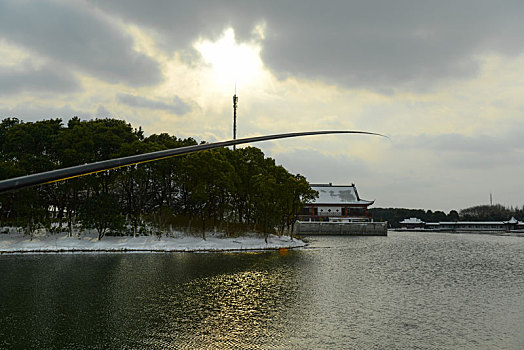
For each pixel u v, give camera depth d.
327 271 42.25
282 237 81.50
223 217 78.31
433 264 50.69
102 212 60.09
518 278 39.44
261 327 21.41
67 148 62.06
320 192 152.88
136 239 61.94
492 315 24.52
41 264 42.94
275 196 70.81
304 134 14.60
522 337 20.25
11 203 60.25
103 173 62.69
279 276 38.19
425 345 18.95
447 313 24.91
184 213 77.38
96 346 18.12
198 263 45.94
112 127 70.88
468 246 83.12
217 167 65.19
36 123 68.56
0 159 62.69
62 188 59.44
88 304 25.67
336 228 129.00
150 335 19.77
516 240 106.62
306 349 18.20
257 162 83.50
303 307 25.98
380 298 29.14
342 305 26.69
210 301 27.09
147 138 77.44
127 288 30.84
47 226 61.09
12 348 17.73
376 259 55.31
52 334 19.73
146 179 66.75
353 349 18.28
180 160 66.12
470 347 18.73
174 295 28.75
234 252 59.66
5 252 52.97
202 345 18.50
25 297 27.41
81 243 58.06
